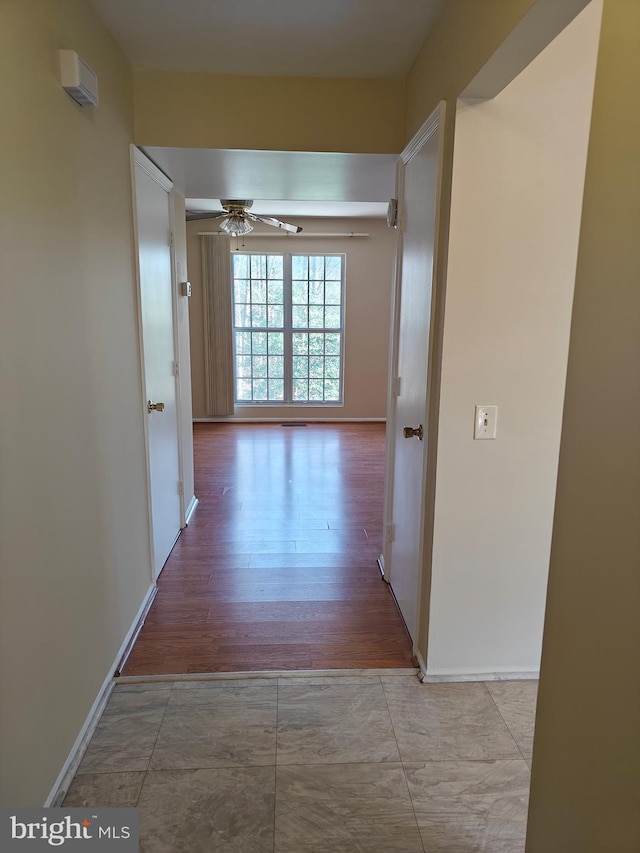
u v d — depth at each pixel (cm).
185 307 365
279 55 221
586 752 95
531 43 134
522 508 201
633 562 80
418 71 219
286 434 638
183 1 182
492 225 179
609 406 86
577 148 176
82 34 177
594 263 90
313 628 247
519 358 190
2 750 126
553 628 107
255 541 341
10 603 130
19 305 134
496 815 155
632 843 81
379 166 269
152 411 277
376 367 698
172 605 265
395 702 200
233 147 244
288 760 173
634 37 78
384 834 149
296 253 669
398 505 265
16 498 132
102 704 194
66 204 165
